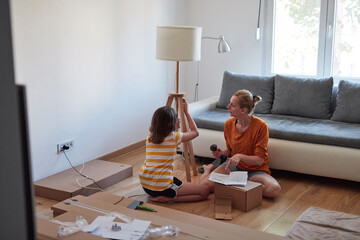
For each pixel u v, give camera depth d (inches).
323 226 106.3
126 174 145.0
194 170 146.2
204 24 202.1
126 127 171.3
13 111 25.6
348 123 153.2
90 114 151.5
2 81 24.7
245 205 115.8
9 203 26.2
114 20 157.0
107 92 158.2
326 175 135.6
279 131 142.6
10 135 25.7
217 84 204.4
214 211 116.3
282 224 109.1
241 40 195.0
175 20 195.6
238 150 133.0
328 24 176.9
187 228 79.8
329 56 179.2
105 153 161.6
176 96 138.2
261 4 187.5
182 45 132.0
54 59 133.4
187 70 209.9
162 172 119.1
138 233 76.0
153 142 118.9
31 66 125.8
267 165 133.4
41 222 67.6
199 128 157.9
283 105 165.3
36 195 129.0
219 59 201.8
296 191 132.1
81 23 142.3
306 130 141.1
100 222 80.7
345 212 116.5
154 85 185.8
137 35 170.2
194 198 122.3
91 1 145.3
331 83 160.4
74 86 142.8
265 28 190.2
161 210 99.3
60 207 91.5
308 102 161.0
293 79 165.8
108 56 156.3
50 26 130.5
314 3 178.5
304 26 182.5
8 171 25.9
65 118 140.9
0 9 23.6
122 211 90.1
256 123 129.8
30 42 124.4
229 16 195.6
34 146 130.4
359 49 173.3
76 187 126.5
